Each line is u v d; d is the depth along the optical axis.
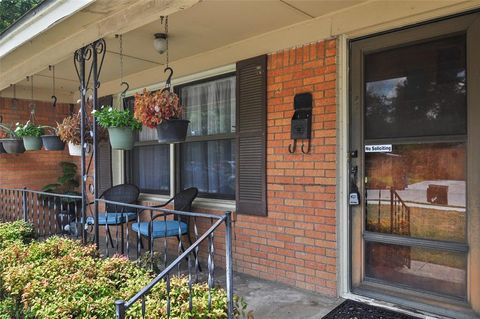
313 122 2.99
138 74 4.61
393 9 2.54
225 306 1.91
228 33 3.26
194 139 4.15
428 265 2.54
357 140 2.83
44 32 3.03
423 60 2.54
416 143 2.57
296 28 3.06
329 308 2.68
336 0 2.61
